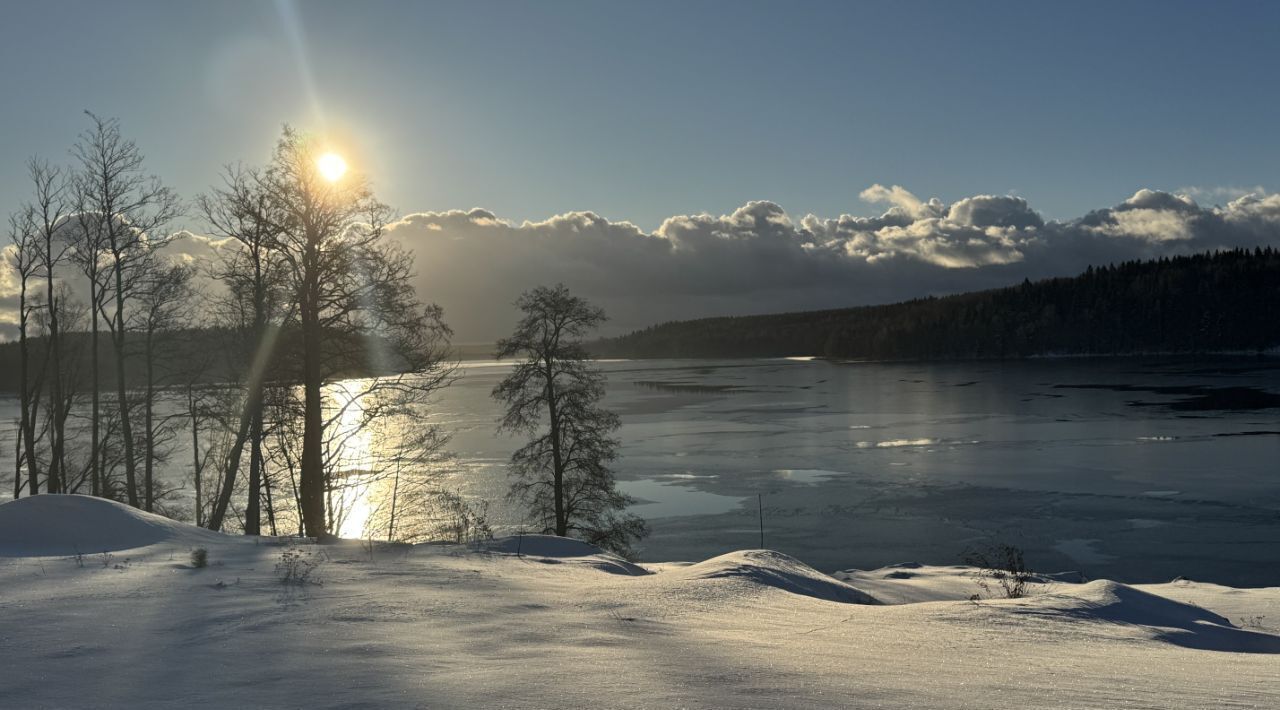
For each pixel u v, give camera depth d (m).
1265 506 36.56
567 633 6.07
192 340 24.47
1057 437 59.94
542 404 27.73
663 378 169.00
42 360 25.89
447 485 43.12
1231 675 5.21
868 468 49.59
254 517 20.88
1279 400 80.31
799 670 4.92
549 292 26.83
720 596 8.58
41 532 10.70
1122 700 4.27
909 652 5.86
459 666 4.90
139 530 11.28
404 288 18.59
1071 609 8.29
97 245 22.72
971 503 39.09
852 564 29.16
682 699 4.13
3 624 6.13
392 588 7.95
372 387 19.34
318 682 4.51
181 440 55.91
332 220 18.39
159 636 5.77
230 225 19.19
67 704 4.14
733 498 41.59
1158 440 56.44
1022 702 4.18
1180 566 28.08
